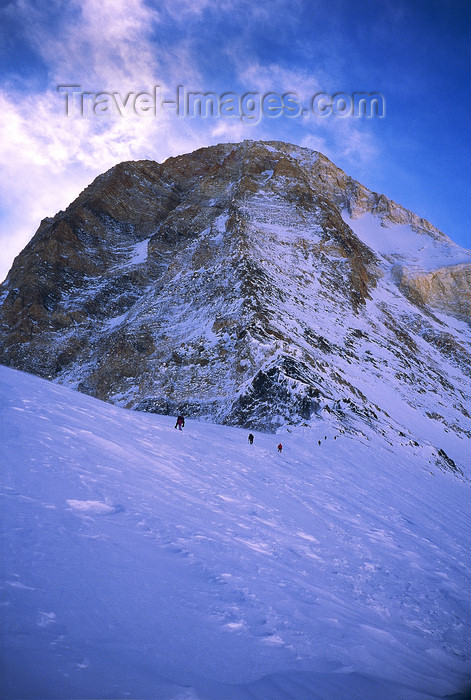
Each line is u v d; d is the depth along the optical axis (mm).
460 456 64375
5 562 7656
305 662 8484
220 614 8930
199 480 18922
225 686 6762
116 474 14422
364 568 17141
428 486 39750
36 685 5273
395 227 181375
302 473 29312
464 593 18875
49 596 7219
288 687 7309
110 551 9406
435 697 9133
